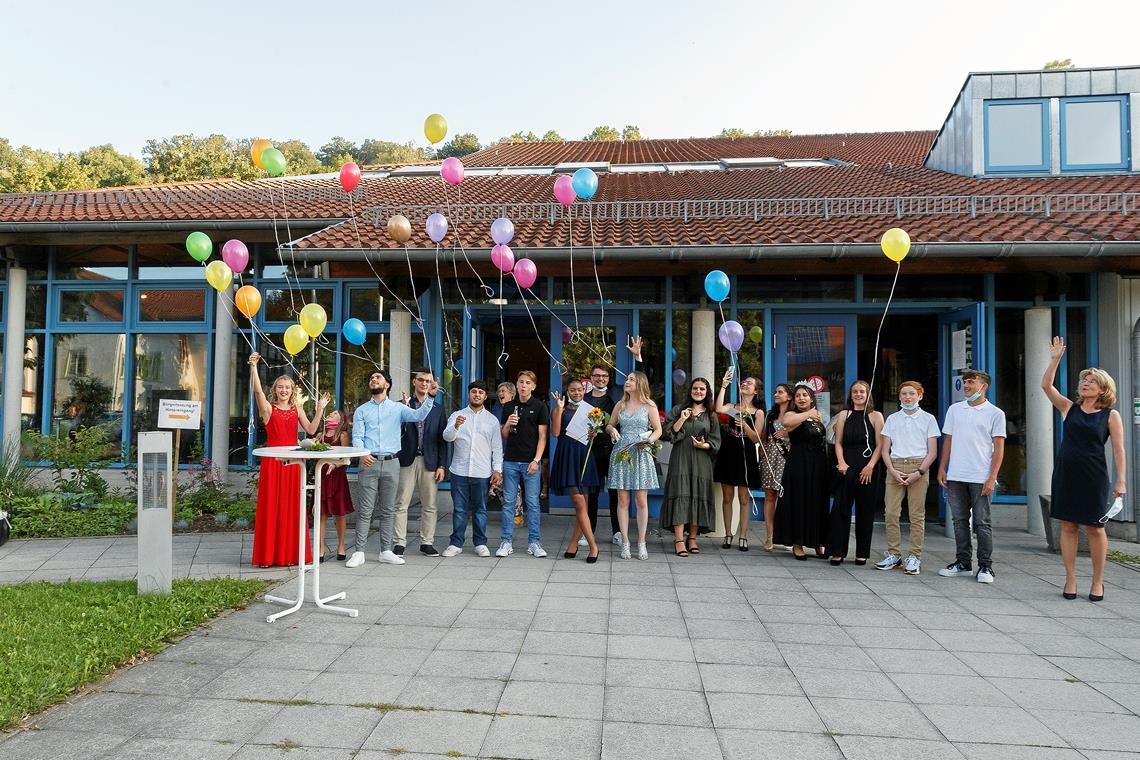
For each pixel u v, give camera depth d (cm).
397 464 636
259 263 998
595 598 523
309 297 995
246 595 513
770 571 615
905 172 1282
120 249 1029
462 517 663
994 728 324
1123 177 1041
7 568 623
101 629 426
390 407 638
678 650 418
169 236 977
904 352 1149
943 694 362
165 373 1011
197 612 463
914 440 623
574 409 686
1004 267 802
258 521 616
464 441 659
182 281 1011
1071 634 459
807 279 874
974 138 1119
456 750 296
